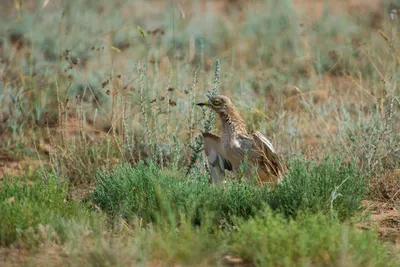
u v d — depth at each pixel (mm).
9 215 15164
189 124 20484
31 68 25969
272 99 26109
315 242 13578
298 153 20797
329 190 16438
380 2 36906
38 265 13688
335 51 29297
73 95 25844
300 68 29344
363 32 31797
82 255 13953
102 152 21656
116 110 22938
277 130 22484
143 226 16203
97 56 29500
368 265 13359
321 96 26016
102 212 16812
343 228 14062
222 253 14320
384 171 19578
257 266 13398
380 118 20703
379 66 27469
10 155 23031
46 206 16031
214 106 19094
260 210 15250
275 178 18750
